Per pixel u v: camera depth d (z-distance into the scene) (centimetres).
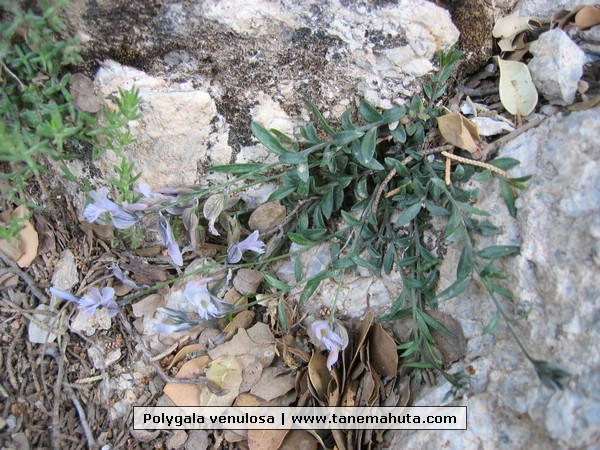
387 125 18
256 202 19
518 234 16
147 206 17
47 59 16
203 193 17
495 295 16
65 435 18
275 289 19
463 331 17
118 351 19
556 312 15
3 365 18
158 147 17
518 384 15
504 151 17
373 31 17
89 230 19
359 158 17
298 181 18
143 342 19
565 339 14
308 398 18
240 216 20
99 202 16
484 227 16
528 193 16
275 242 19
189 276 19
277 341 18
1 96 16
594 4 18
